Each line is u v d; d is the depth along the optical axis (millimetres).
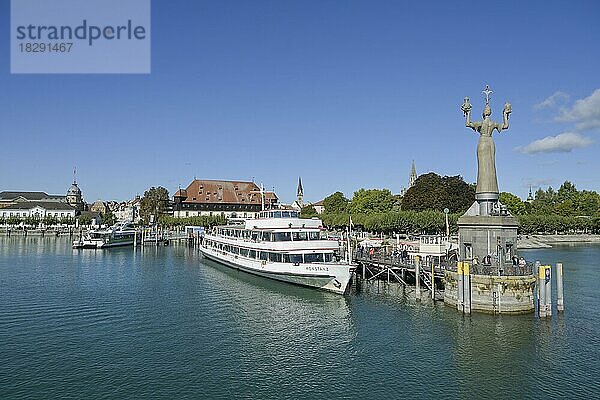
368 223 124938
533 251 116312
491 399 28453
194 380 30953
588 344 36719
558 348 36000
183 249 123062
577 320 42781
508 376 31469
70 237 168625
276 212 73875
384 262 61688
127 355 35219
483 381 30766
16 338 38688
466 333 39281
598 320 42844
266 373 32188
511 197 170750
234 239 76938
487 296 43719
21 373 31609
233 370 32656
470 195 134250
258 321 44594
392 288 58594
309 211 199500
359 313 46875
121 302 52219
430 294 53812
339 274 54625
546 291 42812
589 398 28406
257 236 67750
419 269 52469
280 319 45281
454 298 46625
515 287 43062
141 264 87562
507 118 48781
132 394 28797
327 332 40969
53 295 55500
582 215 174000
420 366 33250
